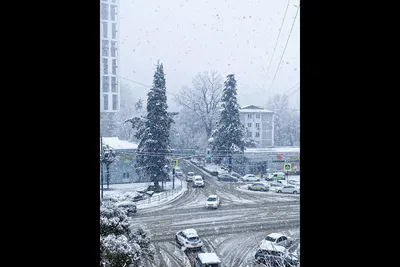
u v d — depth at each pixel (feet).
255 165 382.63
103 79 318.45
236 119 386.93
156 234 318.65
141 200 323.37
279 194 377.30
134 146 328.49
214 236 337.11
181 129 380.58
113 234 248.32
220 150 383.86
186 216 340.80
